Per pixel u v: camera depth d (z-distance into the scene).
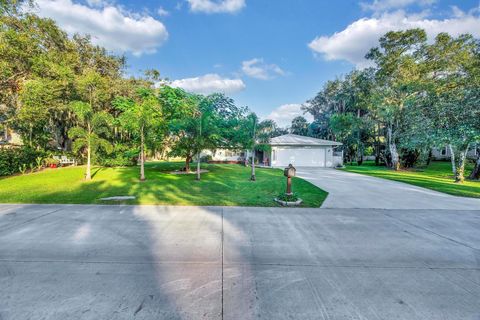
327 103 34.66
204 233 4.11
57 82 13.76
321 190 8.70
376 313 2.09
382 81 21.09
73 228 4.30
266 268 2.89
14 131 16.59
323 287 2.49
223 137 12.47
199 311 2.08
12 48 11.55
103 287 2.43
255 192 8.27
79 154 19.08
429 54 19.00
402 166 22.66
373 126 23.98
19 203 6.30
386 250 3.48
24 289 2.38
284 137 22.89
